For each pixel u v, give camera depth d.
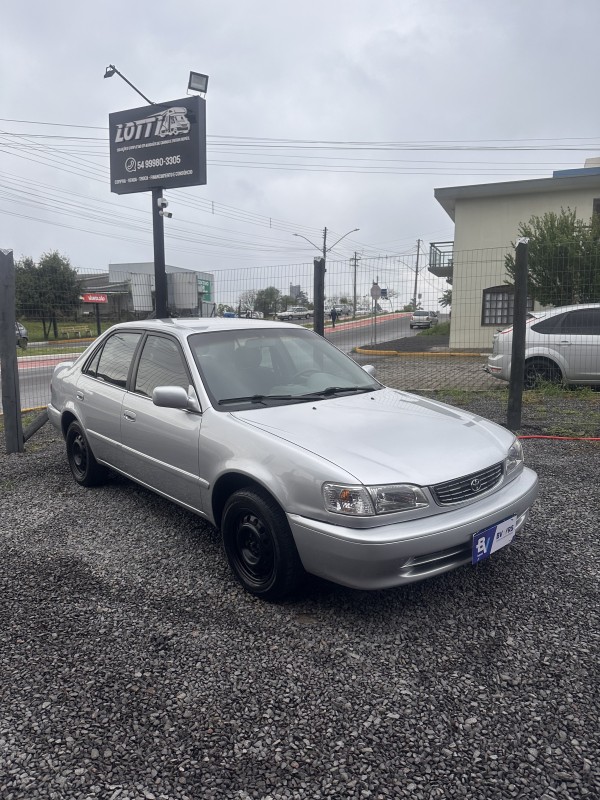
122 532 4.48
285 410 3.86
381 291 19.66
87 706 2.59
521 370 7.12
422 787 2.13
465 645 2.98
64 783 2.17
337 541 3.00
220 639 3.07
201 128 13.12
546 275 14.27
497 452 3.57
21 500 5.25
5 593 3.59
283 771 2.21
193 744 2.36
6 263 6.60
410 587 3.57
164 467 4.19
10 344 6.70
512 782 2.14
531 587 3.54
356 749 2.31
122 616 3.31
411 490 3.06
